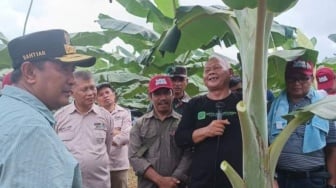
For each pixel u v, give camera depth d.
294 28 3.76
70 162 1.65
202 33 3.66
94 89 4.10
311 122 3.44
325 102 2.85
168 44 3.16
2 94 1.80
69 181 1.60
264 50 2.87
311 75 3.60
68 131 4.03
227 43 3.91
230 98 3.48
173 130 3.89
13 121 1.63
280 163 3.54
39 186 1.54
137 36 5.11
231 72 4.16
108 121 4.23
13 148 1.56
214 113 3.47
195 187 3.38
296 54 3.69
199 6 3.15
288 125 2.89
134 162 3.88
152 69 5.12
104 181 4.03
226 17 3.22
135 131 3.98
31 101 1.77
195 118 3.55
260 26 2.68
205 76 3.57
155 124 3.94
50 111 1.87
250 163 2.79
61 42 1.86
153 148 3.89
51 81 1.83
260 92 2.79
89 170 3.93
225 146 3.33
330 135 3.58
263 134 2.82
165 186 3.73
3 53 5.73
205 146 3.39
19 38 1.83
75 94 4.04
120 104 8.81
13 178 1.53
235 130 3.37
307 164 3.47
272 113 3.64
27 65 1.81
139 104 8.76
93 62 1.93
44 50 1.81
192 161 3.52
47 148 1.60
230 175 2.82
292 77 3.55
